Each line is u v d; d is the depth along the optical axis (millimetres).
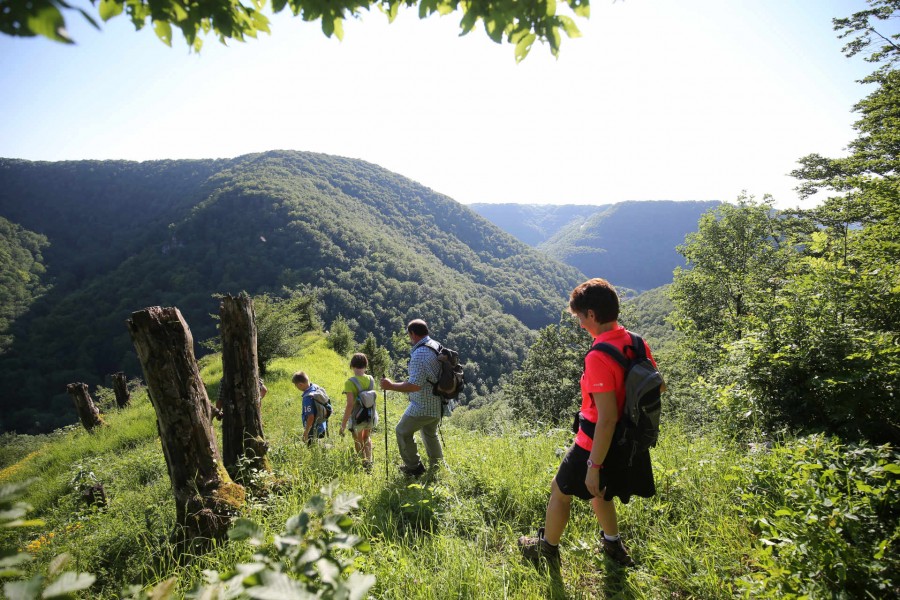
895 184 12273
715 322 25969
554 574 2744
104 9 1530
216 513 3789
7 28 697
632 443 2475
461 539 3168
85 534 4406
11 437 47812
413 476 4641
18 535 4914
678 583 2545
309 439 6215
